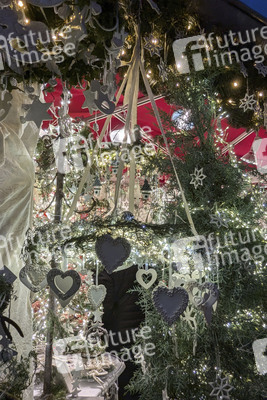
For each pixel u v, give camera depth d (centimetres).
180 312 163
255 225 231
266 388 206
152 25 212
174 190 230
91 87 168
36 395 198
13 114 186
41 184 245
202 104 232
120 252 157
